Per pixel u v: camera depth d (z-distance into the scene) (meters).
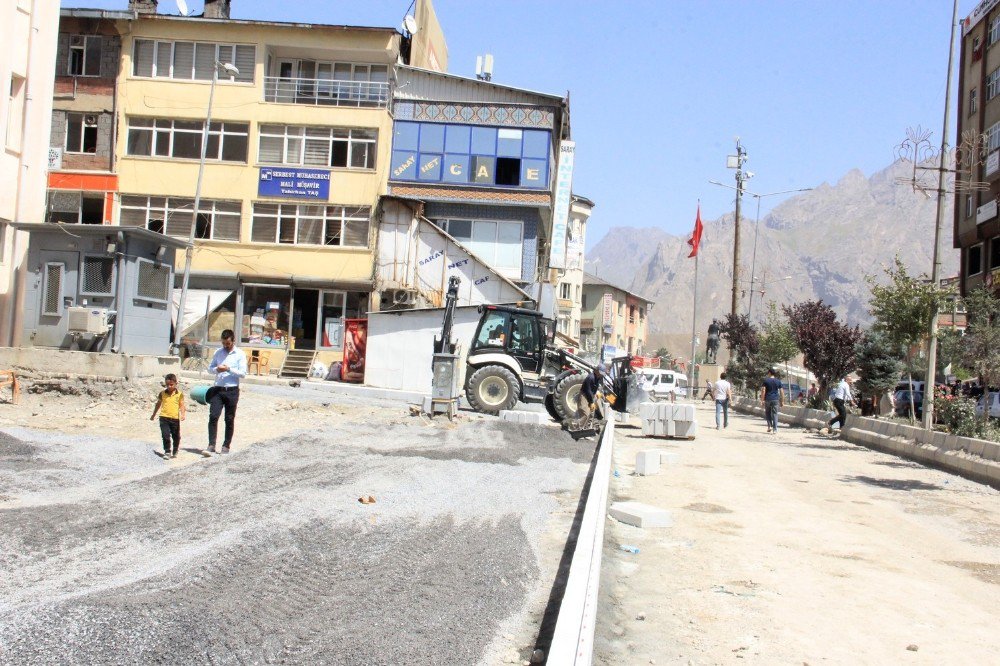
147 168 38.16
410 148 38.94
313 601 6.10
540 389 24.72
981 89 41.56
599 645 5.98
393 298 38.19
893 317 23.33
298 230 38.38
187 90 38.38
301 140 38.62
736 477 15.97
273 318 38.00
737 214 54.31
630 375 28.17
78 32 38.41
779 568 8.51
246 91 38.47
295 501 9.47
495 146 38.91
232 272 37.72
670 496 13.16
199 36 38.50
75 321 18.47
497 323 25.11
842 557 9.18
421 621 5.85
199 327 37.44
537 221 39.44
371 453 14.18
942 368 27.73
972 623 6.89
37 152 24.31
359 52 38.94
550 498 11.77
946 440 19.03
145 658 4.72
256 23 38.25
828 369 33.94
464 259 38.00
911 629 6.65
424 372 33.56
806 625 6.65
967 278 43.50
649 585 7.72
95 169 38.34
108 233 18.89
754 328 54.59
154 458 12.58
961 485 15.85
